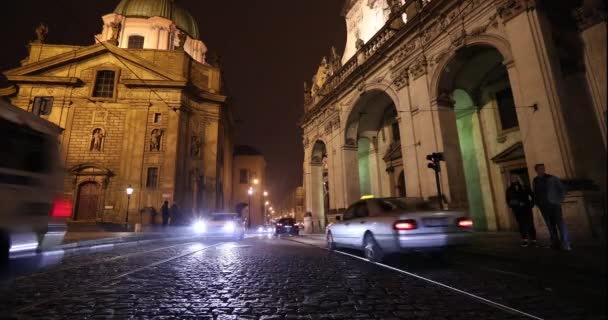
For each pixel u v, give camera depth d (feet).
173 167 94.48
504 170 47.57
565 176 27.17
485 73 48.19
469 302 11.89
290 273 18.58
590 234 24.76
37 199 17.01
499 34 35.19
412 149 48.14
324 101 77.25
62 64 100.68
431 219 20.04
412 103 49.03
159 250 33.37
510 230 46.06
